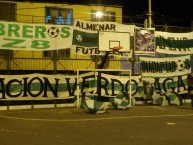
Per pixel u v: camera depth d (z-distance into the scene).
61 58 19.34
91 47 17.14
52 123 12.56
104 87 17.03
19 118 13.56
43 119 13.37
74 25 16.86
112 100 16.16
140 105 17.50
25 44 16.08
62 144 9.48
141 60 18.06
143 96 17.67
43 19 22.34
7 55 17.95
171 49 18.64
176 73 18.61
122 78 17.39
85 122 12.78
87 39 17.06
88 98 15.36
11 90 15.85
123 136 10.52
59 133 10.88
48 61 20.69
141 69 18.05
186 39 18.97
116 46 17.17
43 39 16.34
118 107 15.94
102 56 18.97
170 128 11.77
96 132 11.05
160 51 18.42
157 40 18.38
